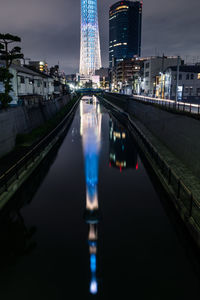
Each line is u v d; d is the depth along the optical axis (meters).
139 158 28.89
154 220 14.91
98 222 14.63
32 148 22.58
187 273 10.44
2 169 17.88
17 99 39.09
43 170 24.53
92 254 11.67
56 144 35.03
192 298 9.17
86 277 10.23
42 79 58.22
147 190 19.45
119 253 11.79
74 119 65.00
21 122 30.31
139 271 10.55
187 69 65.81
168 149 25.27
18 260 11.40
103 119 65.38
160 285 9.77
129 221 14.82
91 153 31.42
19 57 31.08
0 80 28.58
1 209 13.83
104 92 161.12
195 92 65.38
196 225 11.02
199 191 14.29
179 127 23.17
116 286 9.78
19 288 9.77
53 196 18.50
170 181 16.34
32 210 16.28
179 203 13.15
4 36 30.06
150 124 38.34
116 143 37.28
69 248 12.23
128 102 69.31
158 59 85.62
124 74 142.25
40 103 43.84
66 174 23.41
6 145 23.16
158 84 79.19
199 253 10.72
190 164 18.59
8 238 13.11
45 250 12.11
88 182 21.28
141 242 12.66
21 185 17.27
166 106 34.88
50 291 9.62
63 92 106.62
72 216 15.49
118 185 20.53
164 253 11.75
